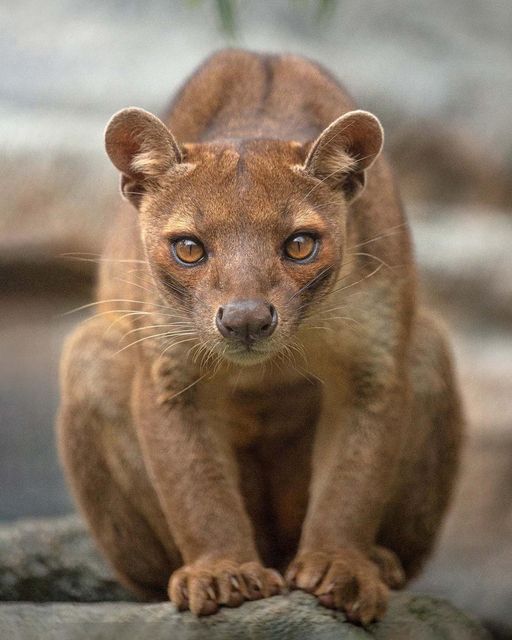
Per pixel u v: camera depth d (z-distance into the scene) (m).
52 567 13.33
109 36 23.09
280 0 23.91
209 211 10.21
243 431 11.52
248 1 23.89
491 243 21.48
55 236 20.86
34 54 22.84
